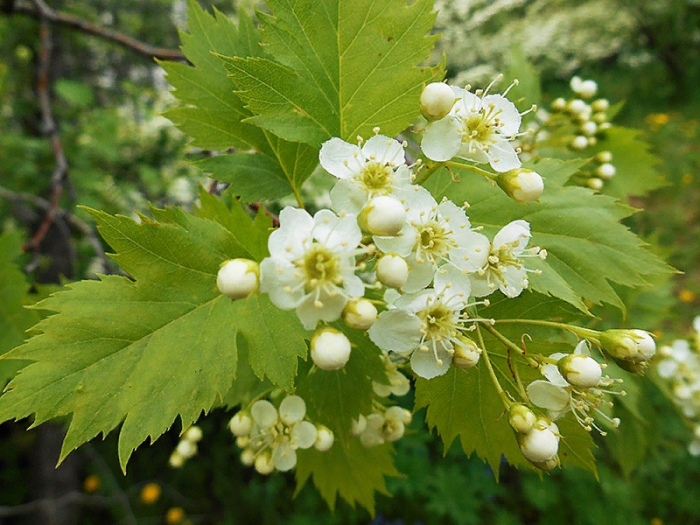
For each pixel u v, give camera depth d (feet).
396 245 0.26
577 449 0.31
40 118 1.23
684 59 2.54
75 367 0.27
